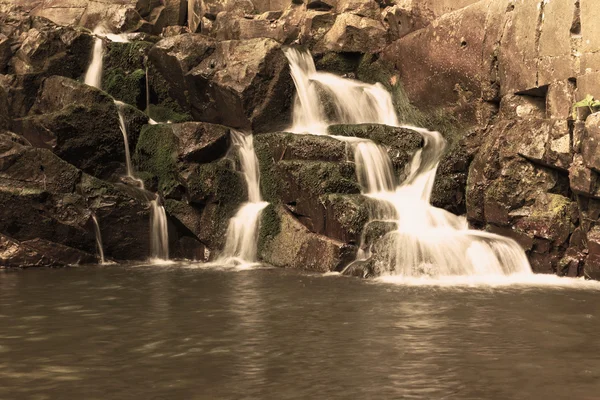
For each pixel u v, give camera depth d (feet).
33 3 83.05
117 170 62.18
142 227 58.03
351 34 70.59
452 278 47.34
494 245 49.29
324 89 66.23
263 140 58.85
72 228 55.57
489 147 53.06
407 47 66.28
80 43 69.21
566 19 50.75
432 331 32.99
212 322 34.99
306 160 56.34
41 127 60.29
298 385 25.68
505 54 56.44
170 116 68.13
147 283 46.16
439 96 62.75
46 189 56.03
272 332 32.99
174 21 83.15
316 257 52.21
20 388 25.61
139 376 26.84
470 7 59.77
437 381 26.05
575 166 47.78
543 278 47.73
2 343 31.45
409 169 57.62
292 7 75.61
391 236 49.24
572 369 27.43
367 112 67.21
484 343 30.94
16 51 68.90
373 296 41.24
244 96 63.98
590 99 48.14
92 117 61.05
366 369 27.45
